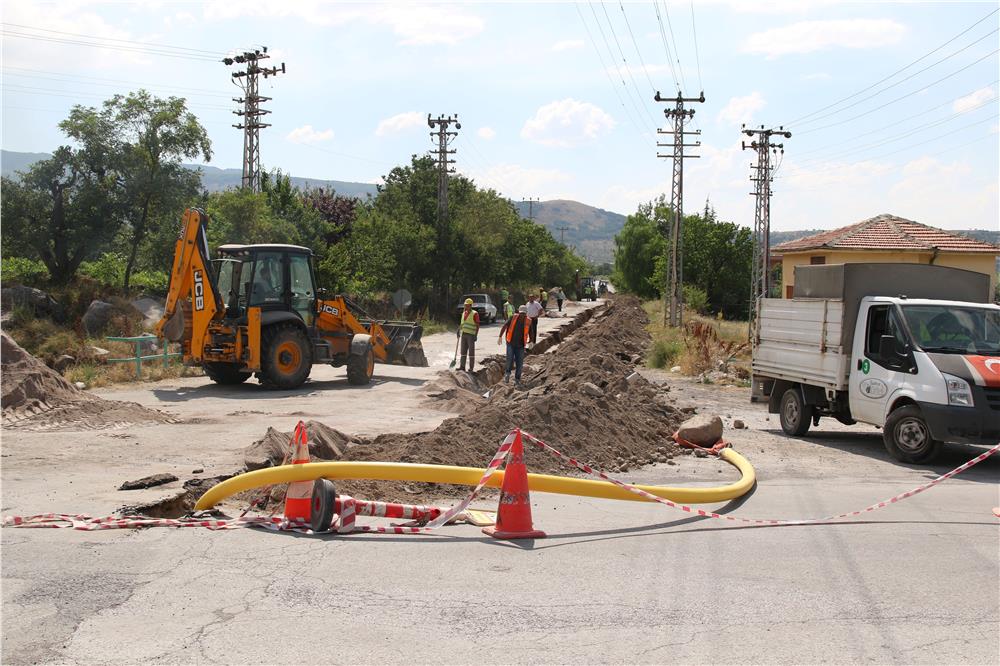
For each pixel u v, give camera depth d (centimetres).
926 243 3466
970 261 3444
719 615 525
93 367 1984
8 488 856
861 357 1270
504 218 6291
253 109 4347
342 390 1886
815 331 1382
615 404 1360
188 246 1834
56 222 2738
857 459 1218
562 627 500
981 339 1198
